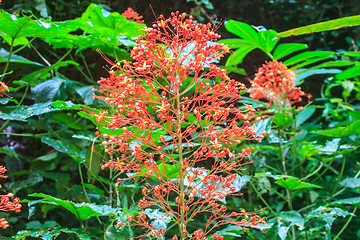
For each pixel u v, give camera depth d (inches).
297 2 223.9
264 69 91.5
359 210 131.8
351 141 112.4
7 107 62.7
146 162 45.3
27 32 62.4
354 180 86.2
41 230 56.6
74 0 128.3
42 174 97.2
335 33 213.3
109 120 58.5
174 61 46.1
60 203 55.1
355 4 221.6
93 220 101.0
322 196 122.5
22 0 112.7
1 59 80.0
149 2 91.7
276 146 97.0
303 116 107.3
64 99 86.9
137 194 72.6
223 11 193.3
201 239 45.6
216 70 46.1
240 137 47.6
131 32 81.4
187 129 45.6
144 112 44.6
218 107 45.8
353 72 100.2
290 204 88.3
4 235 86.0
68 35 71.2
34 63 85.5
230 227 62.2
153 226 52.2
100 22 80.7
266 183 95.9
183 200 45.2
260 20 213.9
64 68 122.3
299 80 111.3
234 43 91.4
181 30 47.5
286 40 222.7
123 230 58.6
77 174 120.4
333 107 138.1
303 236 95.1
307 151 89.1
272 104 91.7
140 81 47.0
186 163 45.8
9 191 92.4
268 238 96.4
